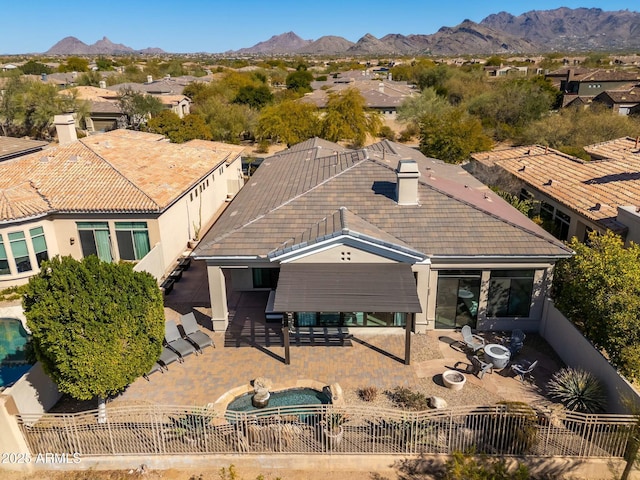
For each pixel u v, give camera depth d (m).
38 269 25.38
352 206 20.91
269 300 20.80
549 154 37.22
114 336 13.77
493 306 19.69
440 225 19.72
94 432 13.82
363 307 16.20
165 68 145.12
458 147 43.19
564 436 13.34
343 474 13.23
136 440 13.77
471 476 11.84
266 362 17.98
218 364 17.91
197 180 30.64
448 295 19.59
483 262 18.70
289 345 18.80
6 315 22.23
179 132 53.94
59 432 13.62
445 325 20.08
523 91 65.50
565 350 17.69
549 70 122.25
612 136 49.69
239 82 91.88
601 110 58.00
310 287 17.20
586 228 25.70
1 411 13.03
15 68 123.19
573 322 18.50
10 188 25.80
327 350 18.64
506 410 13.41
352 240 18.06
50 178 27.30
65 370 13.45
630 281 16.05
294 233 19.59
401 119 66.38
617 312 15.51
